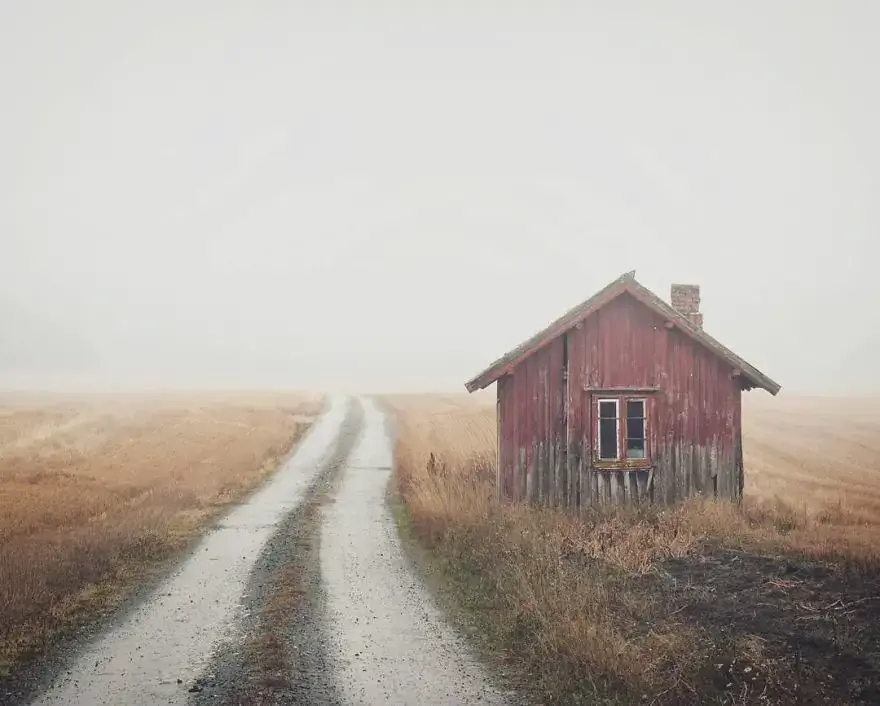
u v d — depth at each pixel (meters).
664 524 15.89
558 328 18.75
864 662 8.05
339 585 12.75
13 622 10.15
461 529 15.79
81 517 17.70
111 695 8.15
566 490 18.78
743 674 7.93
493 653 9.48
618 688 7.95
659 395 19.39
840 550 13.03
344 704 7.93
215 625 10.54
